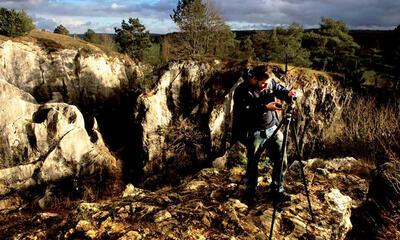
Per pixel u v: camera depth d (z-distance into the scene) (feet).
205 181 22.00
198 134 80.69
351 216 19.76
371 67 125.59
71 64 103.09
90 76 104.63
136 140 83.20
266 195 18.20
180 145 81.35
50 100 98.07
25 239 15.88
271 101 16.03
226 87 82.58
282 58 102.83
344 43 123.65
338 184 21.85
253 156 16.61
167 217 16.08
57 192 65.51
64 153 70.13
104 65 107.45
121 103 106.22
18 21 99.60
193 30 114.83
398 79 110.11
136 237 14.56
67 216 17.97
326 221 15.94
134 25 129.70
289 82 77.87
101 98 106.01
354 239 18.25
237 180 21.50
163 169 79.20
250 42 118.42
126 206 17.35
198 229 15.20
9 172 64.64
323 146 65.67
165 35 126.82
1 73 92.84
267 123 16.34
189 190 20.29
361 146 49.01
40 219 18.80
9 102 70.33
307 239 14.84
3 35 100.12
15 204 62.08
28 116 72.69
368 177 23.95
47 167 67.82
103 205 18.81
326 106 77.30
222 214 16.21
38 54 99.96
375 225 18.71
